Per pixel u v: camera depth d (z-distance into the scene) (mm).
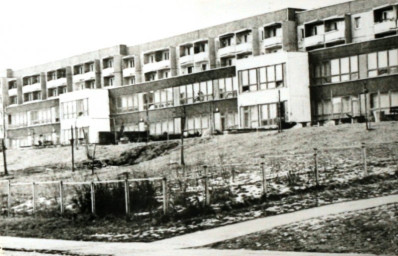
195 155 42969
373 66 49156
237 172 31375
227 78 61312
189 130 64812
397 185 22547
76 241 20719
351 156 31078
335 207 19938
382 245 14539
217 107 61688
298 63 53750
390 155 29609
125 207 25141
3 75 97625
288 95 53281
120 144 56344
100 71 84750
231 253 15180
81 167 47000
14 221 27141
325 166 28969
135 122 71438
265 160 34906
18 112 88938
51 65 91500
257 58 56094
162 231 20656
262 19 64312
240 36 67250
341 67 51656
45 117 84125
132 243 18938
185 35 73875
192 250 16328
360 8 55219
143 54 79250
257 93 56031
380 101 48406
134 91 72062
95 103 74125
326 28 58031
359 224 16766
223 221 20734
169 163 41281
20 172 48844
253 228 18484
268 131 48000
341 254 14016
